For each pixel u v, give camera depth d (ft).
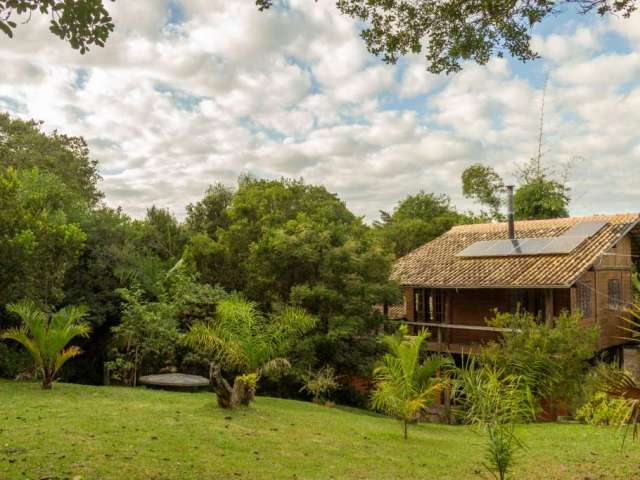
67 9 18.16
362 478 22.95
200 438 26.37
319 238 57.82
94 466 20.10
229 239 74.43
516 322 51.26
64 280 63.10
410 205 146.30
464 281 63.98
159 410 32.63
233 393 36.35
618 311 68.39
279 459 24.44
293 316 44.75
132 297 56.24
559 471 26.53
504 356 47.93
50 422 26.86
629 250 72.95
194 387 48.47
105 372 58.29
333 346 53.88
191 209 97.09
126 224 72.84
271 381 55.72
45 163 89.76
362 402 56.85
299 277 59.31
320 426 33.53
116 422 28.02
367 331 57.47
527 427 41.11
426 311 75.00
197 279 72.64
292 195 84.43
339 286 56.54
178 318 59.41
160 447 23.91
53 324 40.11
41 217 46.83
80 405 32.60
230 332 41.39
